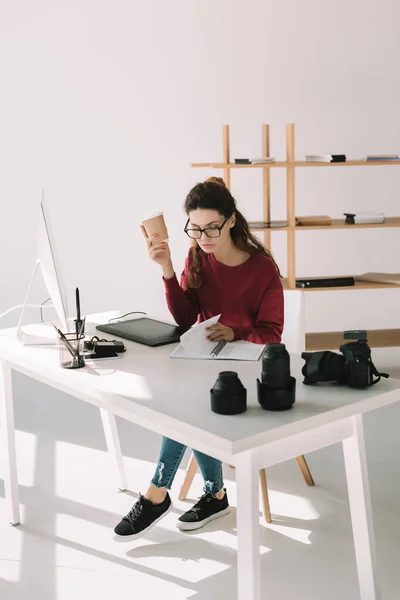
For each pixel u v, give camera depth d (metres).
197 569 2.61
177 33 5.48
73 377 2.32
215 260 2.95
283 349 1.94
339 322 5.93
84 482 3.32
